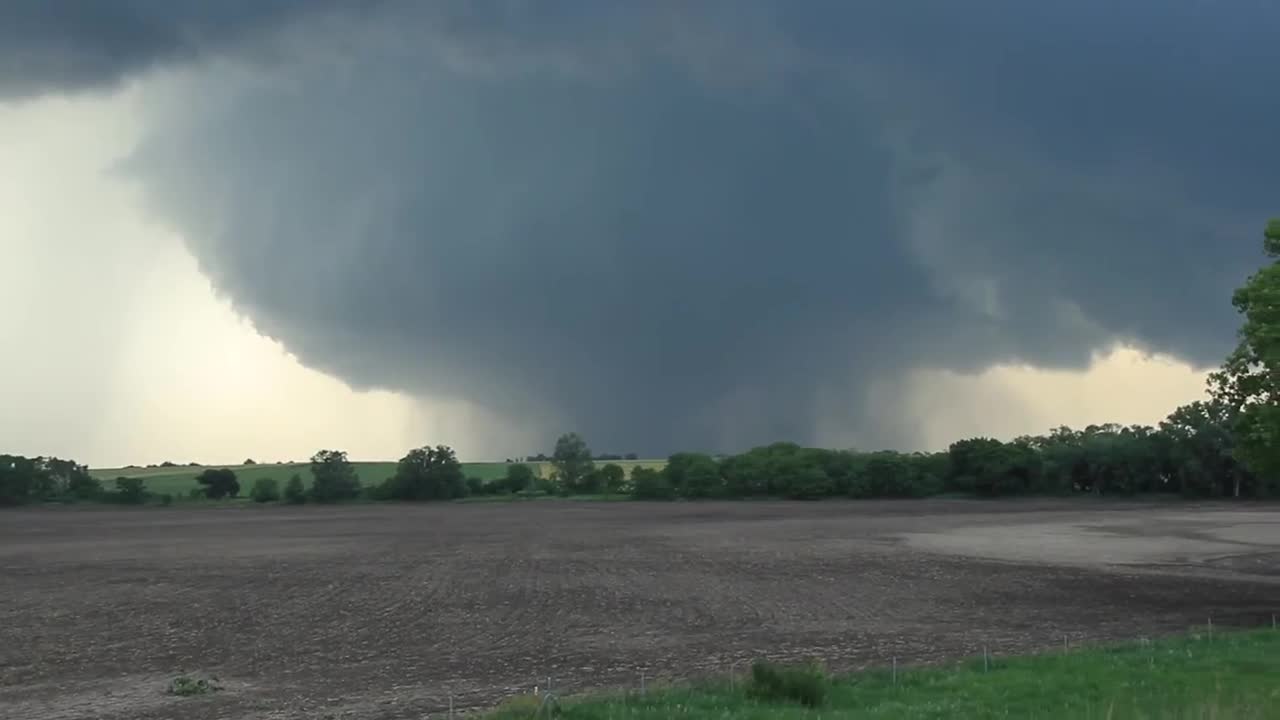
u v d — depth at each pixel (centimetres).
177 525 14700
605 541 9738
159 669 3225
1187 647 2809
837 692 2266
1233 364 3950
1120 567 6581
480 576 6331
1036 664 2588
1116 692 2175
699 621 4147
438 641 3712
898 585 5538
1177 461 19675
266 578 6444
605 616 4350
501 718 2080
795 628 3906
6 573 7075
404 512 18700
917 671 2558
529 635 3825
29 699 2778
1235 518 12875
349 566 7256
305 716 2447
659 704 2156
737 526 12300
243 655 3478
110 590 5841
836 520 13600
